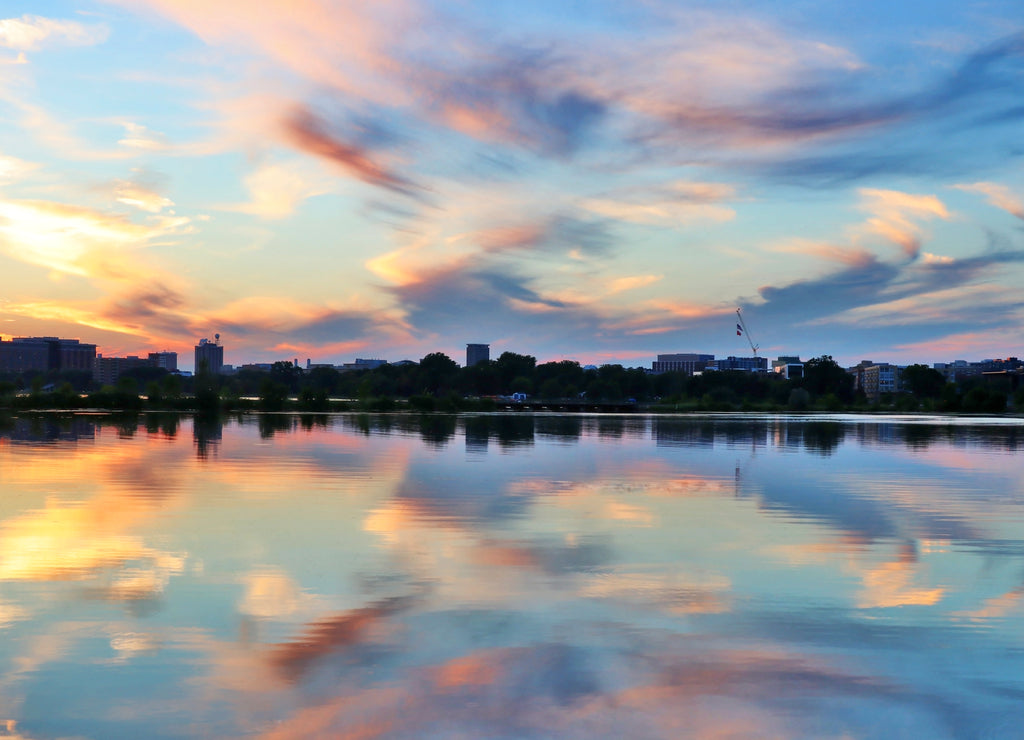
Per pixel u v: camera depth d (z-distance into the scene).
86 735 6.11
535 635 8.38
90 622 8.68
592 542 13.03
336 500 17.09
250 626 8.59
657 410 105.69
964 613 9.30
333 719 6.37
